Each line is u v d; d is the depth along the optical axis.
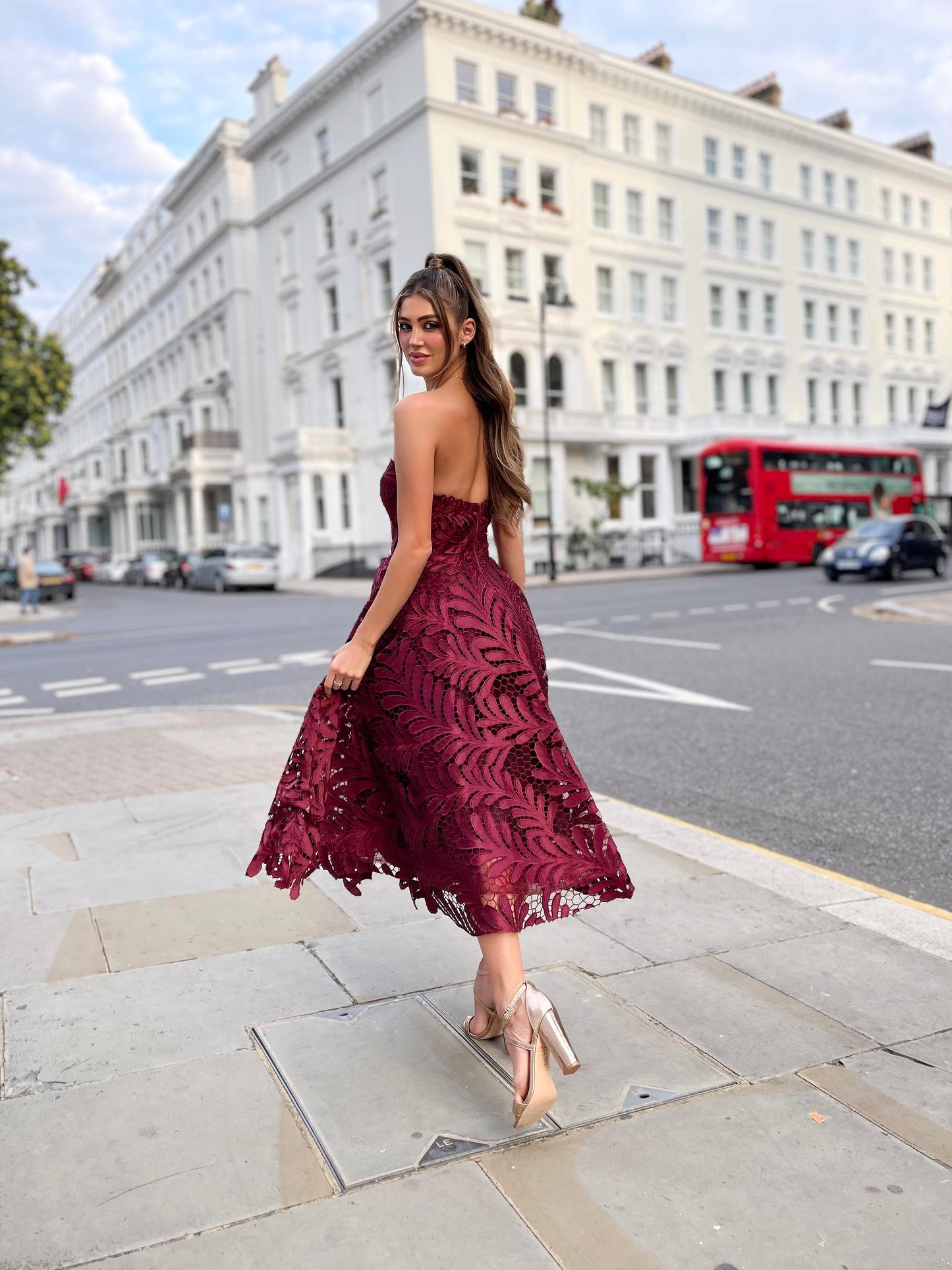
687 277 36.34
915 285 45.88
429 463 1.94
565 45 31.39
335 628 15.52
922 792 4.80
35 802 4.79
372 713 2.04
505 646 2.00
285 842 1.95
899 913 3.13
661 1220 1.67
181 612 22.38
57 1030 2.40
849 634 11.46
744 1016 2.41
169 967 2.77
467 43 29.56
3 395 28.00
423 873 1.98
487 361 2.04
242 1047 2.30
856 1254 1.59
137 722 7.24
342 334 33.81
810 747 5.84
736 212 37.88
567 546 31.77
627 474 34.31
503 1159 1.84
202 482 42.03
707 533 28.17
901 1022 2.38
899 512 30.72
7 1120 2.02
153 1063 2.23
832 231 41.56
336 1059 2.23
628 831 4.14
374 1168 1.82
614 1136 1.91
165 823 4.29
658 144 35.38
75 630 18.34
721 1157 1.84
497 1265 1.57
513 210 30.80
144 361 54.44
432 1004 2.51
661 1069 2.15
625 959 2.77
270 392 38.59
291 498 35.34
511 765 1.95
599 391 33.81
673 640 11.69
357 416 33.56
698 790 5.01
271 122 35.81
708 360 37.09
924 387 46.53
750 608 15.73
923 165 45.16
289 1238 1.65
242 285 40.94
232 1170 1.83
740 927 3.01
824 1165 1.81
